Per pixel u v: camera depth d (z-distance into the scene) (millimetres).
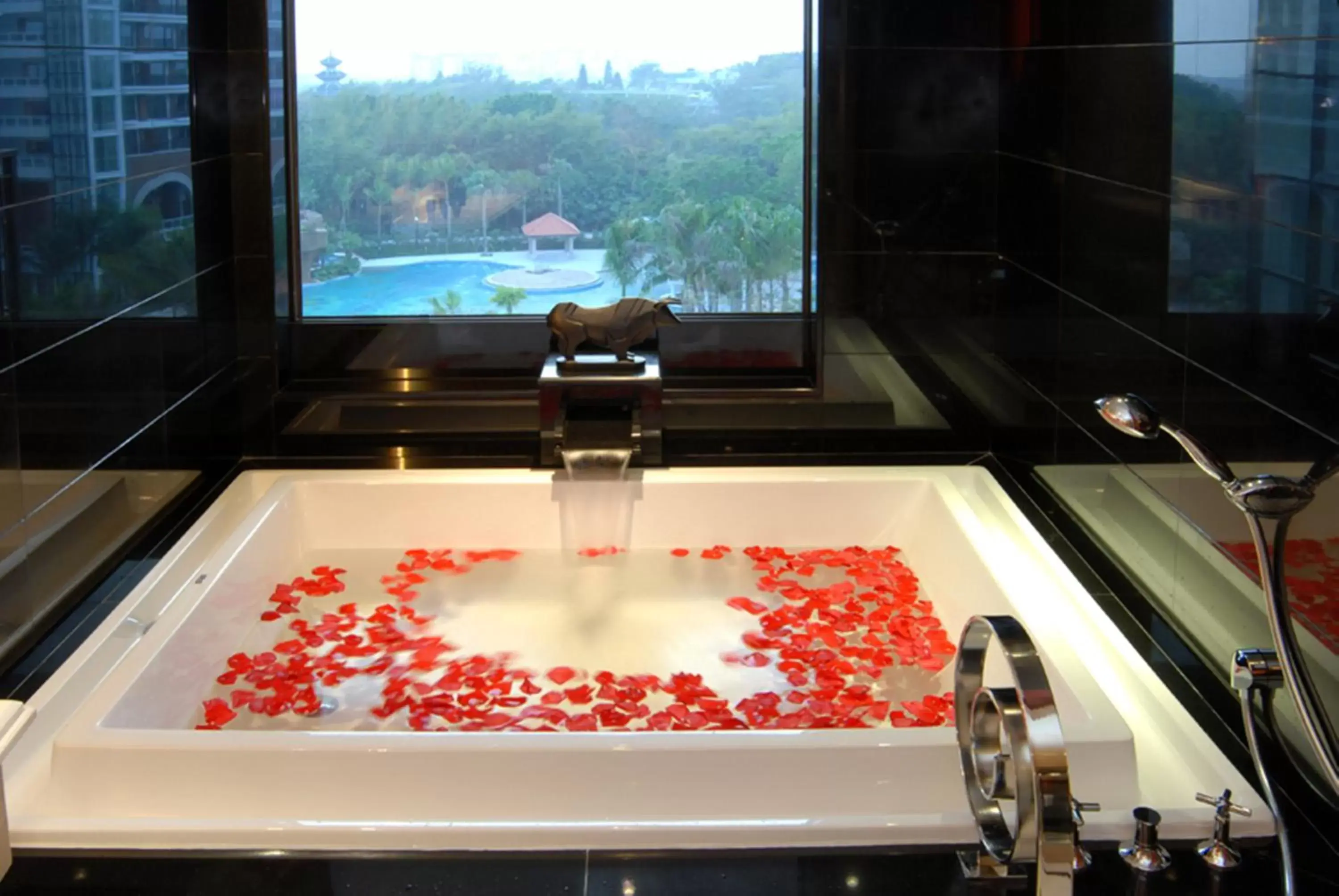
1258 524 1685
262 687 2629
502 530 3338
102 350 2771
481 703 2580
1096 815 1917
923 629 2889
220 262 3479
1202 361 2375
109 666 2410
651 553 3332
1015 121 3471
